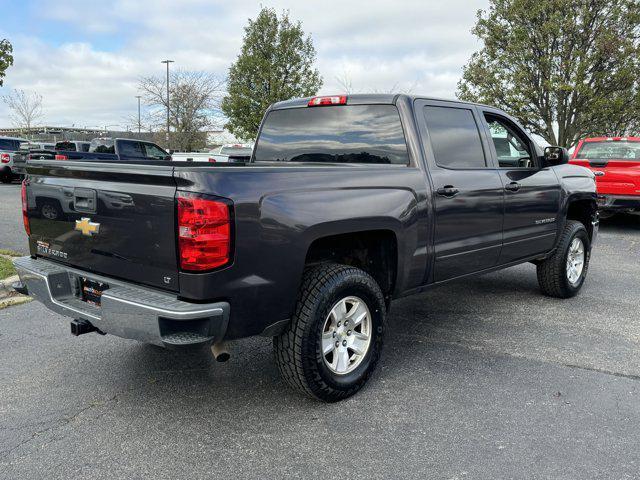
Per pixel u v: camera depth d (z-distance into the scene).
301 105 4.49
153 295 2.83
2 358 4.00
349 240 3.74
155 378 3.70
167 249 2.78
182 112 34.12
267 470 2.65
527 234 4.98
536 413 3.23
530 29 21.11
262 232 2.86
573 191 5.57
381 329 3.55
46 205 3.45
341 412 3.24
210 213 2.67
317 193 3.14
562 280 5.60
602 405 3.34
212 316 2.72
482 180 4.34
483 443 2.89
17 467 2.66
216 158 18.62
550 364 3.98
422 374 3.80
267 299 2.94
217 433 3.00
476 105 4.58
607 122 21.31
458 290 6.17
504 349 4.29
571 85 20.09
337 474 2.62
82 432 2.99
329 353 3.41
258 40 23.88
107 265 3.11
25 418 3.14
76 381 3.63
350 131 4.20
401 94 3.98
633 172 10.00
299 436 2.96
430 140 4.02
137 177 2.84
